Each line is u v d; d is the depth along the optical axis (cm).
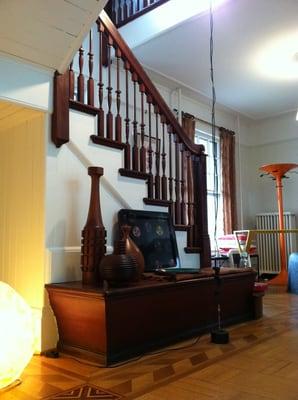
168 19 384
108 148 250
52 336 205
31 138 226
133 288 190
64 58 215
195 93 540
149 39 400
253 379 158
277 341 219
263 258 611
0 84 197
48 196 215
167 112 306
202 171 329
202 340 223
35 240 216
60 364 181
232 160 605
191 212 323
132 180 267
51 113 219
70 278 219
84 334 190
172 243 288
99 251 212
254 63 453
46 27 195
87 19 201
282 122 641
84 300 187
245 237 466
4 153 248
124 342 187
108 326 179
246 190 655
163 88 510
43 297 206
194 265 315
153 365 178
